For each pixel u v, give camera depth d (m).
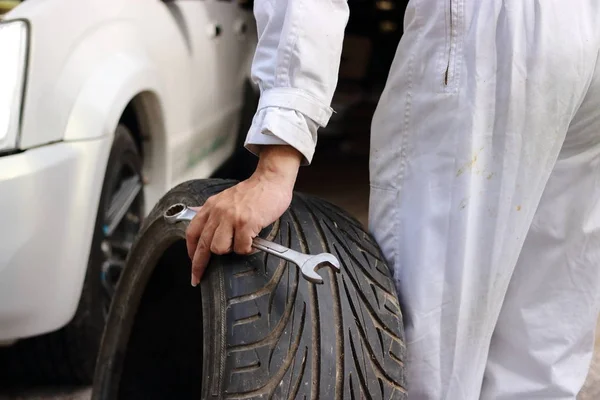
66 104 1.84
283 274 1.18
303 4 1.16
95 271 2.04
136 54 2.17
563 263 1.50
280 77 1.16
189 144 2.71
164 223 1.43
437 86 1.26
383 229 1.37
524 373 1.56
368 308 1.22
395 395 1.21
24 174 1.70
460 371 1.34
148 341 1.67
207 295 1.18
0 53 1.74
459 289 1.28
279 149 1.16
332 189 4.59
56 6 1.87
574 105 1.28
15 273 1.71
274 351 1.11
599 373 2.32
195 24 2.74
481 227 1.29
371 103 7.08
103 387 1.70
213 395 1.11
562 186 1.45
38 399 2.13
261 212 1.13
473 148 1.24
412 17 1.29
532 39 1.23
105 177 2.07
